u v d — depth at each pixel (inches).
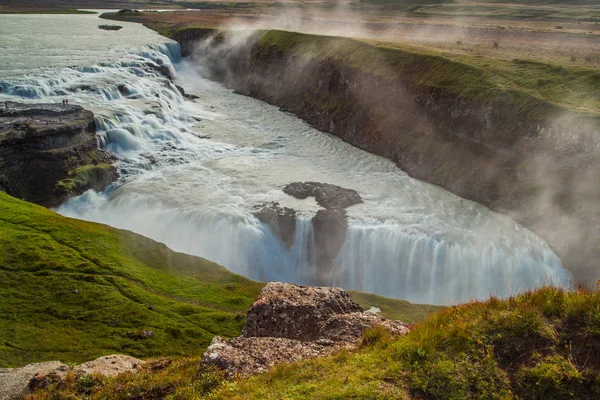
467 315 621.0
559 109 2354.8
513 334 563.2
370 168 2930.6
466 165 2657.5
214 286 1759.4
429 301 2113.7
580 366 520.7
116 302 1496.1
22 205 2092.8
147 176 2655.0
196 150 3029.0
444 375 534.0
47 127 2501.2
